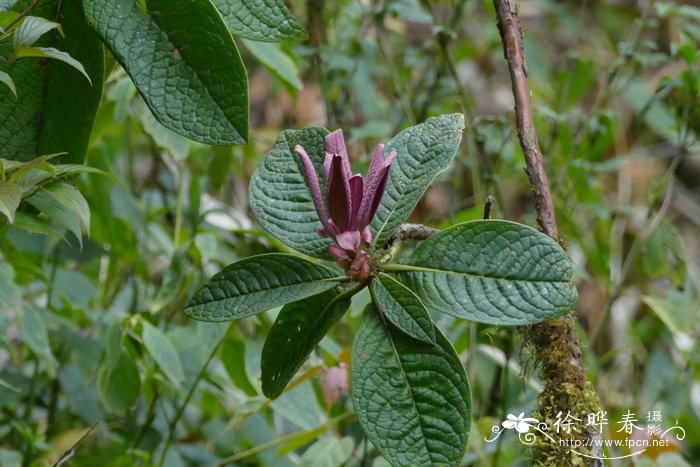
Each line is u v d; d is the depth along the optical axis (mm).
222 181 2686
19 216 2023
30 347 2465
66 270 2818
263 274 1805
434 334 1763
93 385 2795
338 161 1752
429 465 1761
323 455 2344
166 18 1836
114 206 2906
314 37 3277
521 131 1957
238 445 2848
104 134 2705
